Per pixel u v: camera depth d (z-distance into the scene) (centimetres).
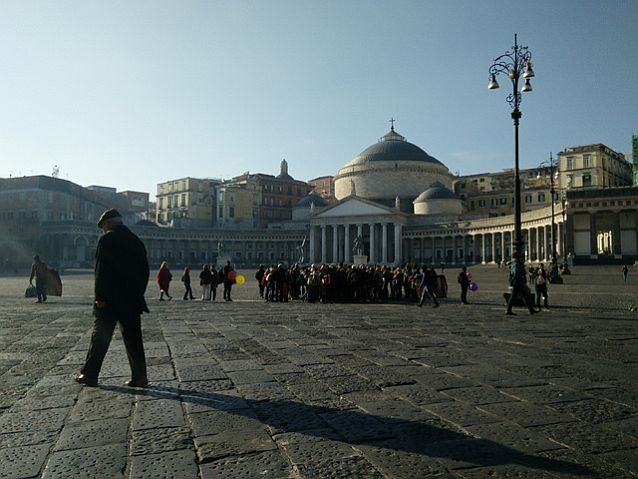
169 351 1079
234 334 1352
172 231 11188
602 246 7850
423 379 808
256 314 1984
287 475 449
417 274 2891
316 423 589
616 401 680
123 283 765
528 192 11319
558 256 7262
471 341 1220
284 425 583
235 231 11888
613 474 448
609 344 1174
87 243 9775
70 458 489
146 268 792
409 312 2098
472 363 938
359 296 2811
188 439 539
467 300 2912
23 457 492
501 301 2823
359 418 607
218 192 13100
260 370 880
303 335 1330
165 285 2938
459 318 1825
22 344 1189
